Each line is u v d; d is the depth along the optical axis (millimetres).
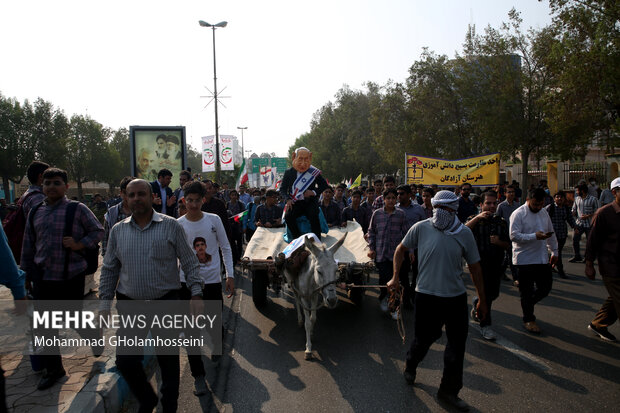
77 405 3805
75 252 4426
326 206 9320
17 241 4906
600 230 5355
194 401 4391
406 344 5855
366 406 4227
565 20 14602
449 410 4129
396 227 7004
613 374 4852
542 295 6242
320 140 52531
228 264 5086
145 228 3623
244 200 17016
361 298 7559
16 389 4125
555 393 4438
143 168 16234
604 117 16203
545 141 17844
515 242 6457
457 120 23125
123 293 3641
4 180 37406
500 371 4973
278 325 6758
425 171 13859
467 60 20219
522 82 17797
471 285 9305
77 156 47781
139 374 3617
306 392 4535
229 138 28281
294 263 5680
